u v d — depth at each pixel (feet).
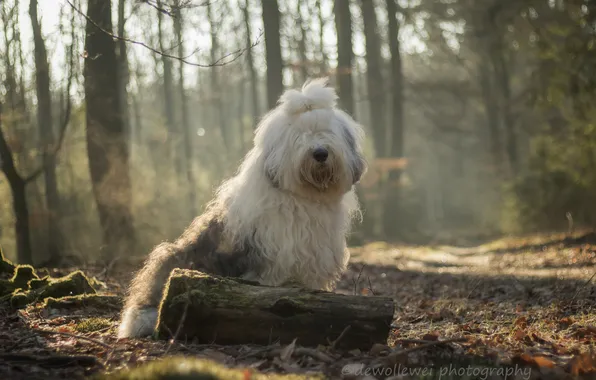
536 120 105.81
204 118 144.56
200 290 15.37
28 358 14.33
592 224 67.36
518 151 125.59
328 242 17.46
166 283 16.74
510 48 102.94
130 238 43.29
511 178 101.76
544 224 76.38
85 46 39.32
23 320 20.08
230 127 146.92
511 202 84.79
